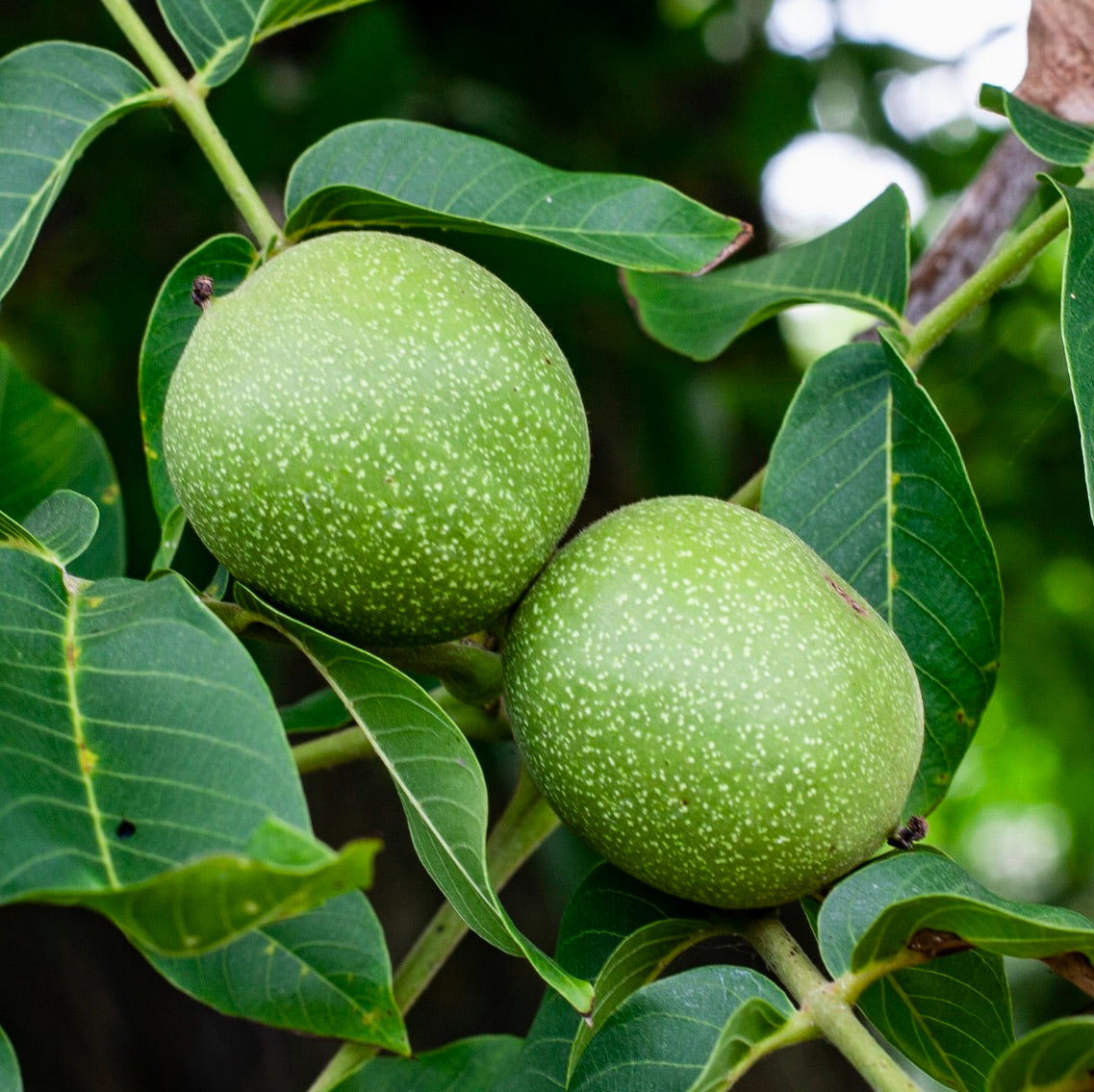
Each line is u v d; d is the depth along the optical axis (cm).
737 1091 57
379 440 35
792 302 43
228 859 31
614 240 40
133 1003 57
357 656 35
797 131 71
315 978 37
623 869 37
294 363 35
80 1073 56
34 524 37
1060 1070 34
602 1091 36
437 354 36
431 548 36
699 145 69
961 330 57
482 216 40
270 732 33
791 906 47
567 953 37
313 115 55
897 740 36
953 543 39
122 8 41
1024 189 47
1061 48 42
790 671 36
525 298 50
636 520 37
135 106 41
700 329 44
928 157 73
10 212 39
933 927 35
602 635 36
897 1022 38
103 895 31
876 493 39
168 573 35
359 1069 39
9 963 56
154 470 40
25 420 43
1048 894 117
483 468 36
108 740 33
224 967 37
